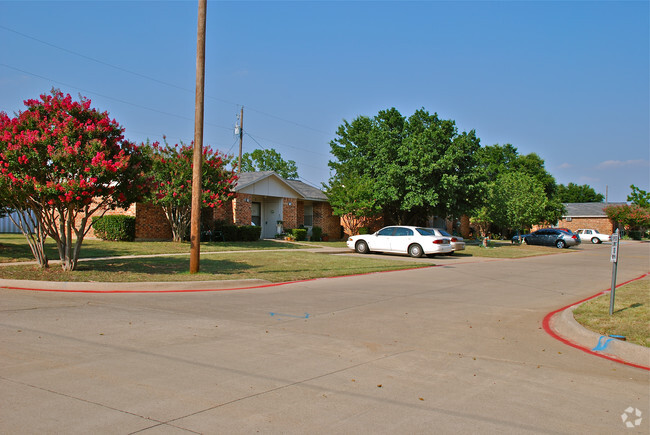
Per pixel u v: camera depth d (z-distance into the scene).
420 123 34.47
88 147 11.64
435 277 15.89
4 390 4.69
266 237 32.59
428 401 4.82
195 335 7.18
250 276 13.81
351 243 25.52
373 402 4.75
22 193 11.63
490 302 11.22
